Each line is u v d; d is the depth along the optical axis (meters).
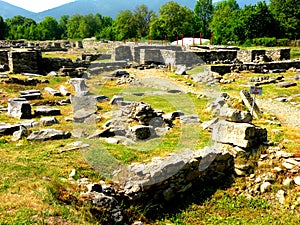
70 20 94.94
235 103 15.74
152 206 8.27
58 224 5.97
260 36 54.09
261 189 9.02
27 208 6.33
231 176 9.70
